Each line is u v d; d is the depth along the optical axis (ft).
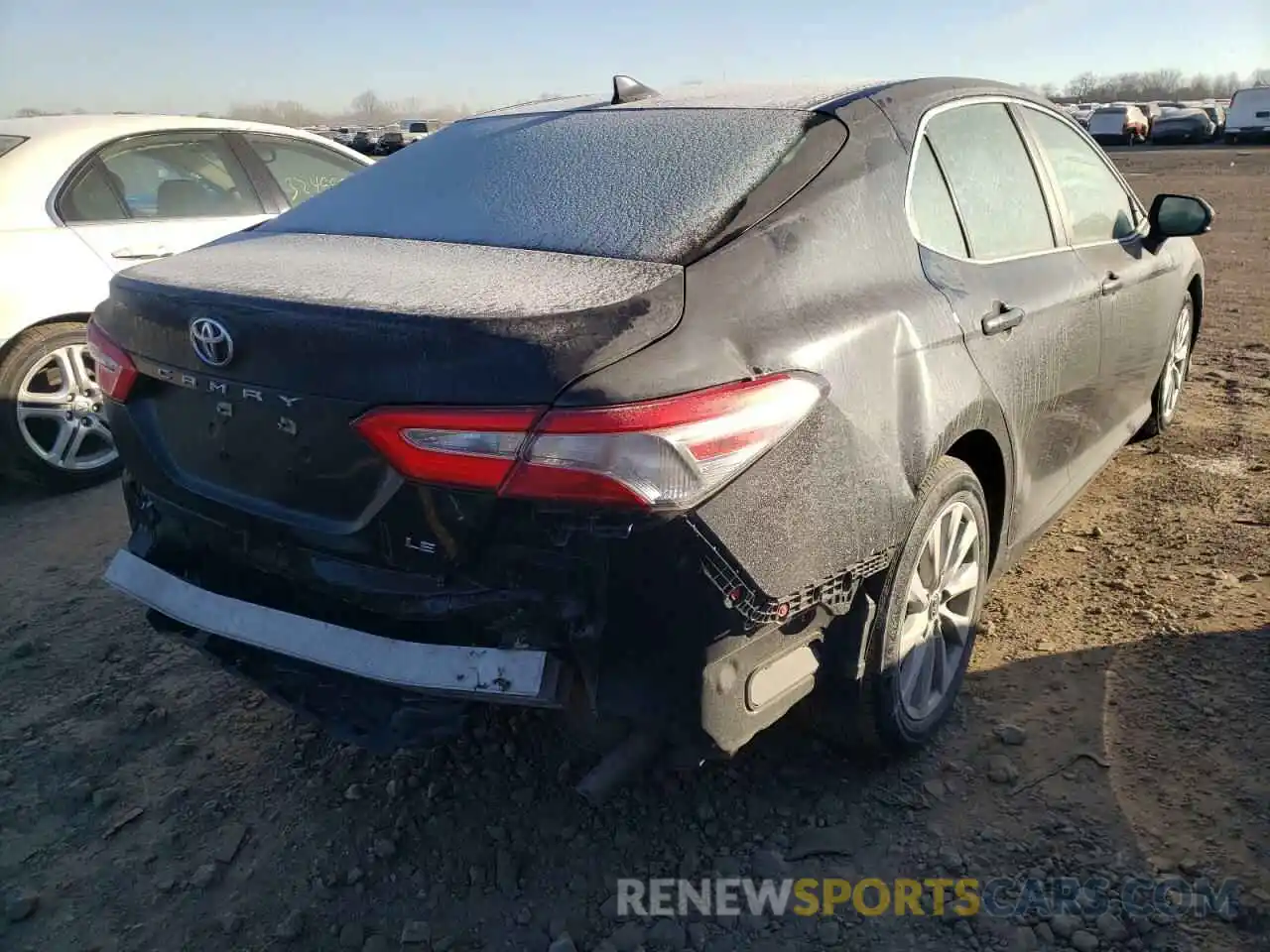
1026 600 11.99
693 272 7.18
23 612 12.51
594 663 6.64
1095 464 12.94
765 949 7.44
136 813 8.98
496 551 6.52
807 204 8.08
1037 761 9.19
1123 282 12.26
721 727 6.91
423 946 7.58
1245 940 7.24
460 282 7.28
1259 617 11.24
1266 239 41.39
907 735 8.95
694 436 6.38
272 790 9.24
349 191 10.29
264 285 7.52
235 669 8.21
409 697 7.28
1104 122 130.00
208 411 7.66
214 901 8.04
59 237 16.46
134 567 8.45
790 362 7.09
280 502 7.41
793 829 8.55
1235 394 19.53
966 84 10.65
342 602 7.20
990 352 9.27
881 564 7.93
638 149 9.11
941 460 8.82
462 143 10.48
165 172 18.31
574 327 6.44
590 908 7.86
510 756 9.49
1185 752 9.16
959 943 7.39
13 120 18.01
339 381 6.74
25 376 15.96
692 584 6.51
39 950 7.60
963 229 9.68
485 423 6.26
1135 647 10.85
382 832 8.67
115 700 10.63
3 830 8.80
